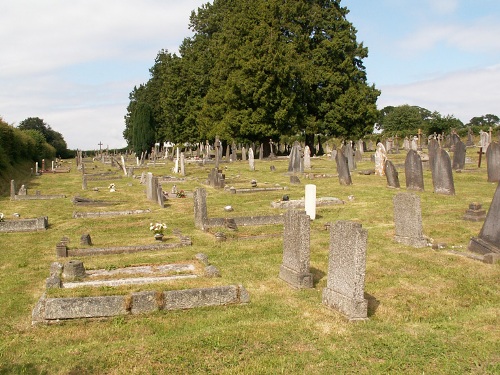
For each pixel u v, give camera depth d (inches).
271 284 474.6
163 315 392.8
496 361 307.7
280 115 2244.1
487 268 499.2
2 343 344.8
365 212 844.6
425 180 1205.1
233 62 2416.3
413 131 3459.6
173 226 799.7
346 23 2500.0
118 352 321.4
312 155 2559.1
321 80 2381.9
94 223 856.9
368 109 2412.6
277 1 2393.0
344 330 357.7
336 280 401.7
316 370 297.1
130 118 4131.4
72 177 1926.7
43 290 471.2
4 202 1170.6
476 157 1683.1
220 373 293.6
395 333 352.5
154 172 1888.5
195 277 482.9
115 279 470.0
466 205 845.2
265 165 1923.0
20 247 690.8
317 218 818.8
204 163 2153.1
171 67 2972.4
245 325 368.2
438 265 516.7
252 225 786.8
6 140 1999.3
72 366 301.7
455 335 351.3
